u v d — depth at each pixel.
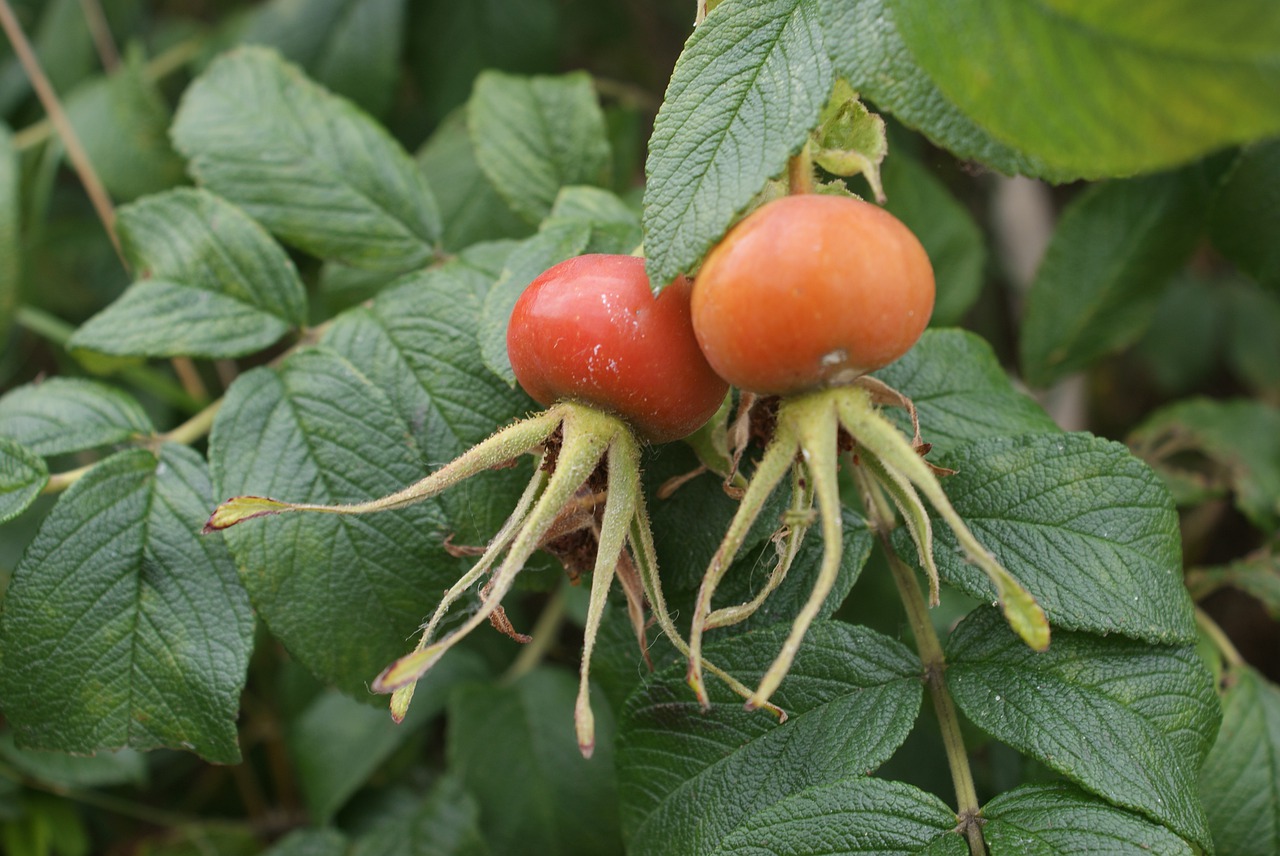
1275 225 0.33
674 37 0.50
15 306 0.36
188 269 0.31
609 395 0.27
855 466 0.29
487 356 0.29
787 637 0.28
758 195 0.26
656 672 0.28
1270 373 0.53
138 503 0.29
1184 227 0.35
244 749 0.43
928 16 0.25
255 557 0.29
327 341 0.30
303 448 0.29
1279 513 0.37
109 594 0.29
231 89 0.33
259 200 0.32
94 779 0.35
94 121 0.40
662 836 0.28
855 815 0.27
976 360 0.31
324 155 0.32
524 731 0.34
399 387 0.30
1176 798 0.27
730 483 0.28
